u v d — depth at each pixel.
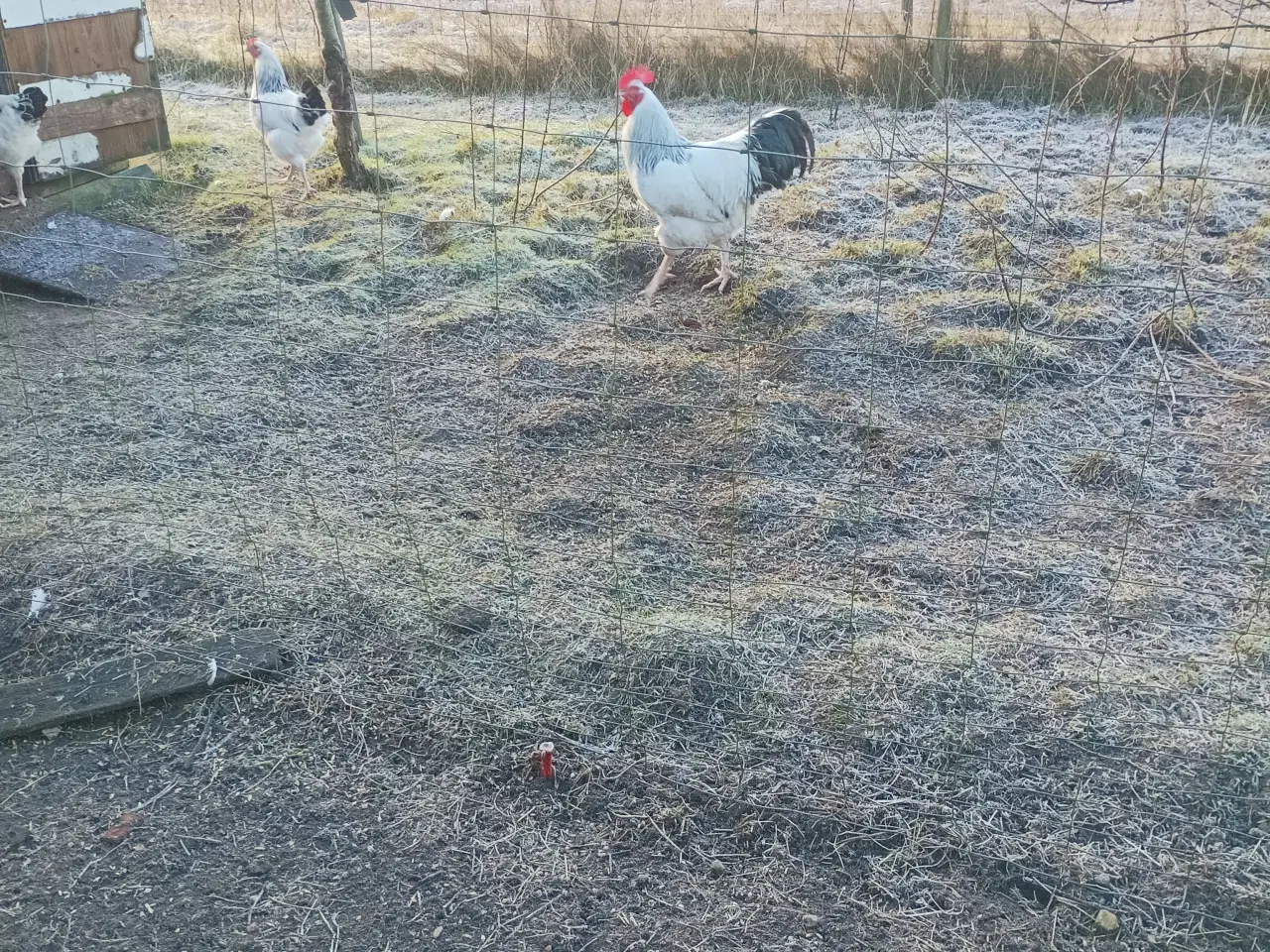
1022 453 4.54
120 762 3.04
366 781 2.96
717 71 9.98
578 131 8.98
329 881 2.67
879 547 3.94
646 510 4.18
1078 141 8.19
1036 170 3.57
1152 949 2.46
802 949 2.47
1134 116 8.79
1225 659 3.28
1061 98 9.11
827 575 3.78
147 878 2.68
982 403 4.95
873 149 8.16
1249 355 5.28
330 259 6.52
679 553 3.91
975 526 4.07
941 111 9.03
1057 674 3.22
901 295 6.00
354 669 3.34
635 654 3.33
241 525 4.03
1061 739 2.97
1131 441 4.61
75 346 5.56
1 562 3.78
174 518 4.07
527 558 3.86
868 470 4.47
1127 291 5.84
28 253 6.34
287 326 5.75
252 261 6.56
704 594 3.66
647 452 4.60
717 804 2.84
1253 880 2.57
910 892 2.60
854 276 6.28
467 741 3.07
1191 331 5.40
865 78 9.58
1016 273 6.10
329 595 3.63
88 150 7.45
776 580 3.75
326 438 4.71
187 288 6.23
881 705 3.11
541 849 2.74
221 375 5.26
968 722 3.04
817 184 7.65
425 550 3.89
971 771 2.89
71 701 3.20
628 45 10.20
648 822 2.80
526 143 8.72
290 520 4.08
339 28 7.37
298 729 3.14
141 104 7.80
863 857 2.70
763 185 5.92
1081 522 4.08
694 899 2.60
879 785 2.86
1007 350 5.25
